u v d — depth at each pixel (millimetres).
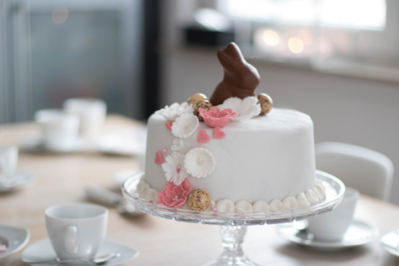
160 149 1060
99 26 3363
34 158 1648
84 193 1395
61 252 1087
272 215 1001
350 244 1150
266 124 1045
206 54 3064
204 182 1021
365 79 2191
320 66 2465
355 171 1586
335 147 1684
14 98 3170
